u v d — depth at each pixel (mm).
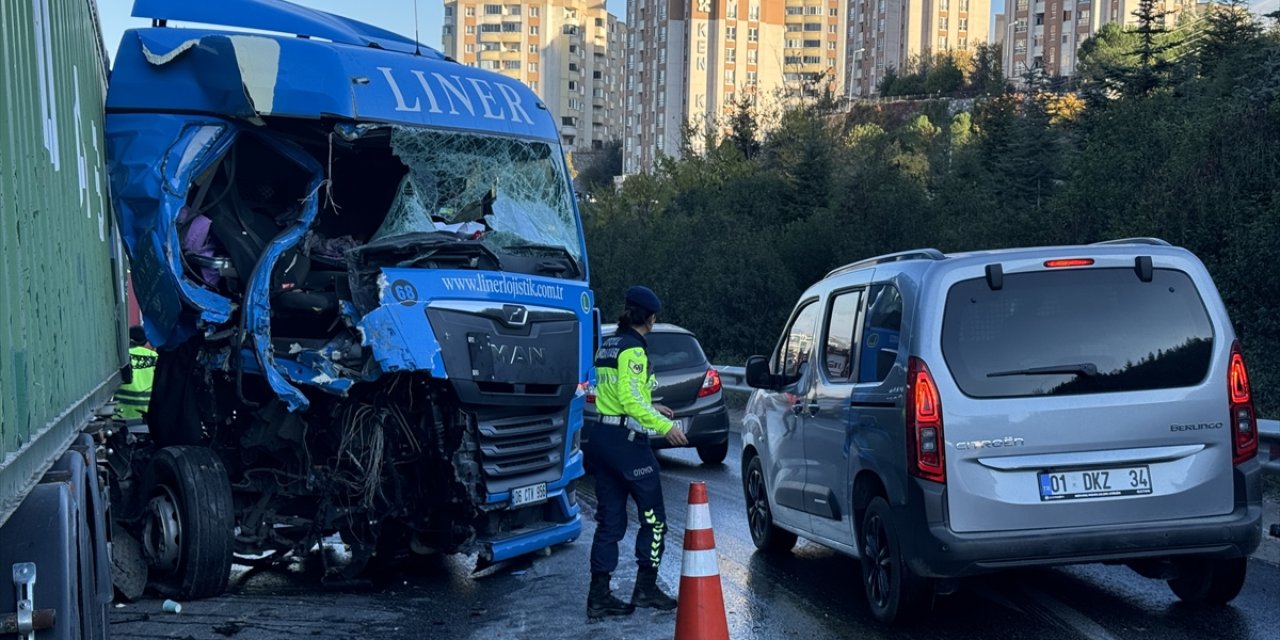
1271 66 21656
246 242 7902
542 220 8789
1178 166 20922
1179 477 6273
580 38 196000
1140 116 24375
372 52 8461
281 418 7789
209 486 7617
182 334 7887
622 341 7266
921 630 6680
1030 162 49281
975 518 6180
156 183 7828
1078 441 6215
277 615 7344
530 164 8930
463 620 7242
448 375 7535
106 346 7285
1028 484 6207
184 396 8266
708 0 157500
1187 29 59844
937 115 102125
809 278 33438
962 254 6570
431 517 8219
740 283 31391
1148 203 20812
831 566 8555
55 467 4590
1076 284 6367
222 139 7965
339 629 7023
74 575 4188
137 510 7922
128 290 9547
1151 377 6312
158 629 7000
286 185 8289
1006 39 152625
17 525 4070
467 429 7785
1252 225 17906
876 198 33344
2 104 3795
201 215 7898
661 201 62781
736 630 6816
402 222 8070
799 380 8172
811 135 51188
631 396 7160
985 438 6195
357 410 7730
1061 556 6176
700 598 6180
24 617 3879
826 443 7492
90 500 5059
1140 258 6414
